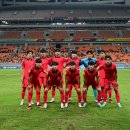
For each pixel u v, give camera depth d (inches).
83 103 515.2
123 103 529.0
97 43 3154.5
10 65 2343.8
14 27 3405.5
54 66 474.0
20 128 344.5
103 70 537.3
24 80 521.7
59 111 449.1
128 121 379.2
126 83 1002.7
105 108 473.7
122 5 3540.8
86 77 481.7
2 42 3208.7
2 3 3636.8
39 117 406.3
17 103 537.0
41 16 3444.9
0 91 759.7
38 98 499.8
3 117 407.8
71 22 3400.6
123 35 3257.9
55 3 3572.8
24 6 3567.9
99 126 352.5
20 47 3154.5
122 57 2780.5
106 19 3341.5
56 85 487.2
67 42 3164.4
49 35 3304.6
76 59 543.2
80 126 352.8
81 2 3587.6
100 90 488.1
